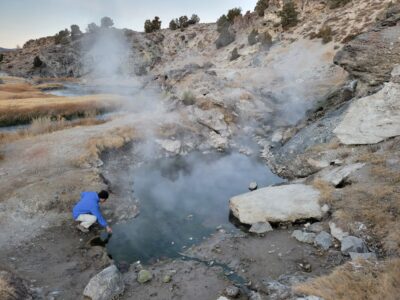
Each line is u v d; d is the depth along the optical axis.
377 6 50.97
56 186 12.49
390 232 8.09
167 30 116.00
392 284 5.74
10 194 11.88
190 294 7.27
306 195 10.76
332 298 5.73
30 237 9.57
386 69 15.88
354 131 14.17
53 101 34.56
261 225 9.95
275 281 7.34
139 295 7.28
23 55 119.31
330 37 48.12
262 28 73.19
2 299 6.12
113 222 10.96
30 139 18.70
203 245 9.50
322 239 8.67
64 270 8.23
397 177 10.14
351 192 10.22
